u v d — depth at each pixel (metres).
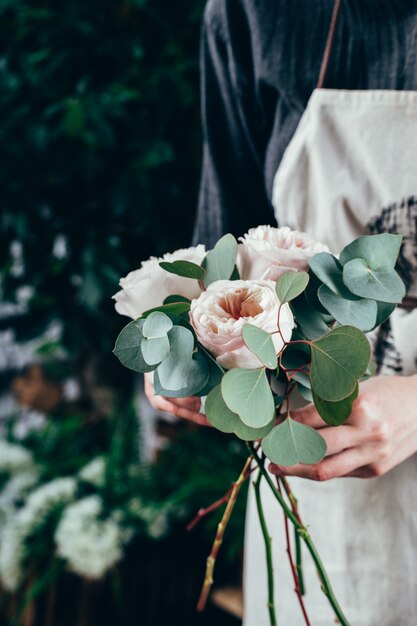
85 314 2.08
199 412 0.96
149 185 1.95
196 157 2.03
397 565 1.04
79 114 1.80
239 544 1.88
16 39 1.96
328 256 0.81
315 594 1.10
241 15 1.14
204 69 1.21
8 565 1.89
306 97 1.07
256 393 0.77
